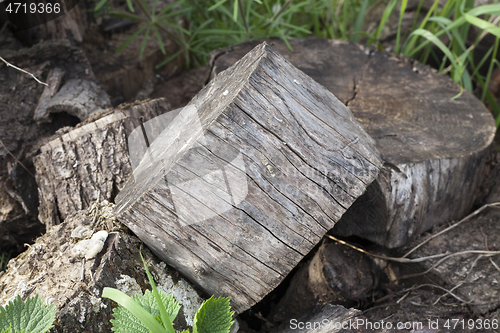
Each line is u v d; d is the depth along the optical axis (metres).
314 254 0.91
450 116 0.93
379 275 0.87
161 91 1.28
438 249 0.87
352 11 1.44
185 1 1.30
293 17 1.46
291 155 0.74
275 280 0.77
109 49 1.26
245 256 0.76
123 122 0.87
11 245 0.99
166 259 0.78
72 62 1.03
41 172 0.89
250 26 1.30
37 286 0.75
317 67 1.04
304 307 0.86
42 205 0.90
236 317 0.85
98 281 0.74
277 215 0.75
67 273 0.76
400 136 0.89
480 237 0.88
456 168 0.86
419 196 0.84
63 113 0.98
